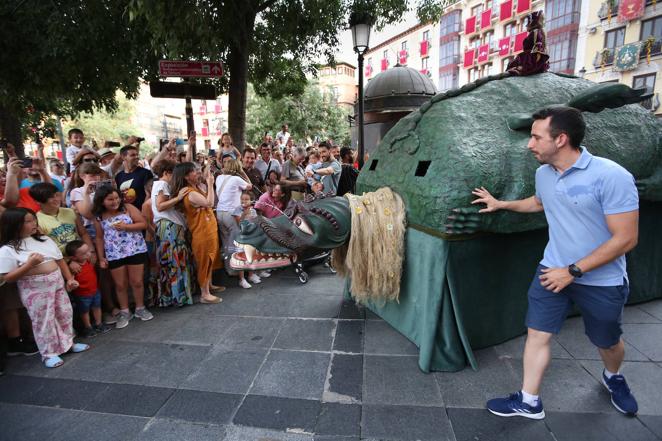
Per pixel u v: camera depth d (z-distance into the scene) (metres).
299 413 1.98
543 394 2.05
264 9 7.34
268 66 8.90
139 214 3.29
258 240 2.24
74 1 5.77
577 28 18.92
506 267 2.50
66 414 2.05
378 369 2.36
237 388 2.22
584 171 1.61
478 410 1.96
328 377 2.29
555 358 2.39
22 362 2.61
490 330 2.52
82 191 3.43
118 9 5.84
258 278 4.16
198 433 1.87
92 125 25.12
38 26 5.89
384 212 2.50
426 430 1.83
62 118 12.70
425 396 2.08
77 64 6.68
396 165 2.71
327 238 2.33
